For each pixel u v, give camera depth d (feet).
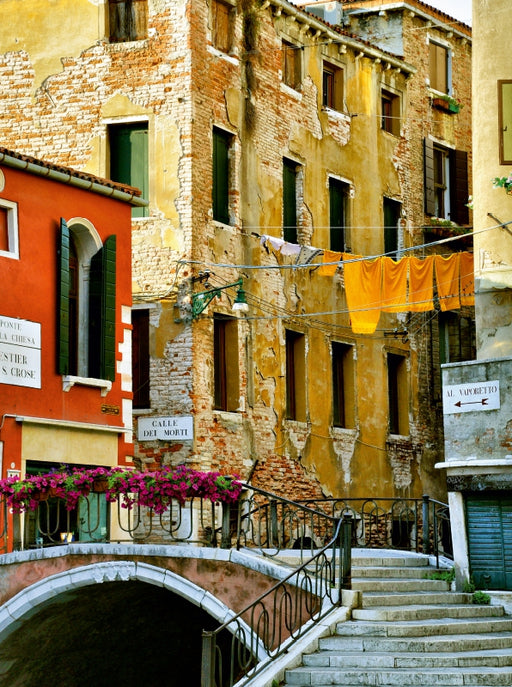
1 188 69.82
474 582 64.18
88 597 64.85
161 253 86.33
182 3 87.56
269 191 93.30
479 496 64.80
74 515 71.87
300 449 93.76
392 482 102.78
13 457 68.64
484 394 65.10
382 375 103.04
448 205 113.80
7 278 69.51
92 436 73.82
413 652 52.54
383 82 106.52
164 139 87.20
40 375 70.85
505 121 72.33
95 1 89.66
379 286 88.17
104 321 74.64
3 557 63.67
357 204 102.37
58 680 71.26
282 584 55.57
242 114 91.30
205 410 85.30
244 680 50.49
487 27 73.10
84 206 74.69
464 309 111.34
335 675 50.31
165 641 76.69
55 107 90.02
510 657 51.80
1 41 91.45
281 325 93.15
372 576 63.05
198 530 83.20
